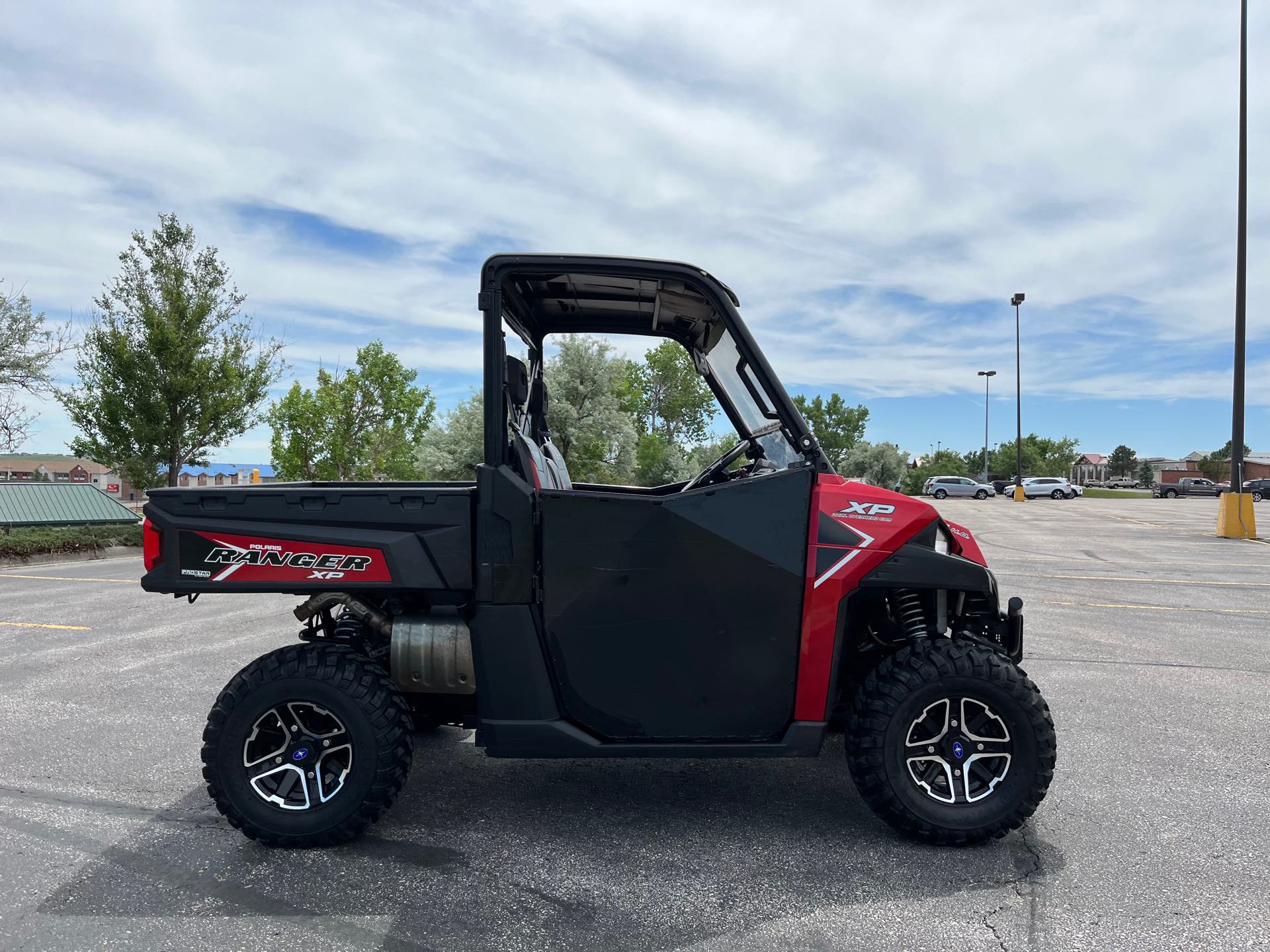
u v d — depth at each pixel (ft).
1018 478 148.66
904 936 8.01
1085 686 17.75
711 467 11.10
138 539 49.83
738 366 10.69
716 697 9.87
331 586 9.94
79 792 11.71
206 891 8.92
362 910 8.52
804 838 10.28
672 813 11.13
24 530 47.39
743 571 9.74
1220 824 10.71
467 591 9.98
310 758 9.93
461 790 11.94
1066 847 10.03
